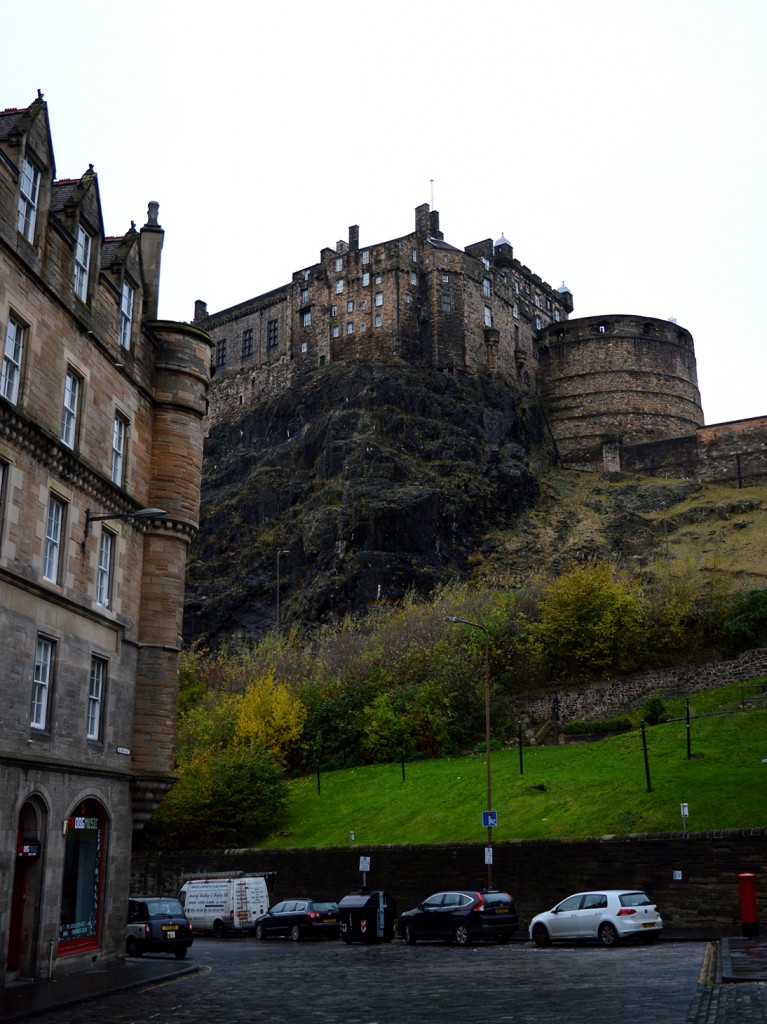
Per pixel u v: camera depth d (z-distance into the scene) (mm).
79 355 25297
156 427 29562
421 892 40969
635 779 41969
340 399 100625
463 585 79062
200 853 50000
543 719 58156
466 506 91562
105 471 26422
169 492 29109
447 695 58844
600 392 115812
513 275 119438
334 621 79812
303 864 45531
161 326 30078
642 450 107500
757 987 17031
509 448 101875
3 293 21906
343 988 20766
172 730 27922
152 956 31219
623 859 35500
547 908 37000
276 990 20750
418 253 110625
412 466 93688
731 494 96250
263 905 43469
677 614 61156
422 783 50656
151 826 53125
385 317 107000
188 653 80562
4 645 21328
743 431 101875
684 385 119250
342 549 84688
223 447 114250
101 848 25625
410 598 77750
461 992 19172
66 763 23250
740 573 74750
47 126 24016
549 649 60750
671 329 120375
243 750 54000
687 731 43906
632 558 84312
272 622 85625
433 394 101188
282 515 95375
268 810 51094
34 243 23422
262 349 116562
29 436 22516
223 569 95250
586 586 61562
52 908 22844
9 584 21656
